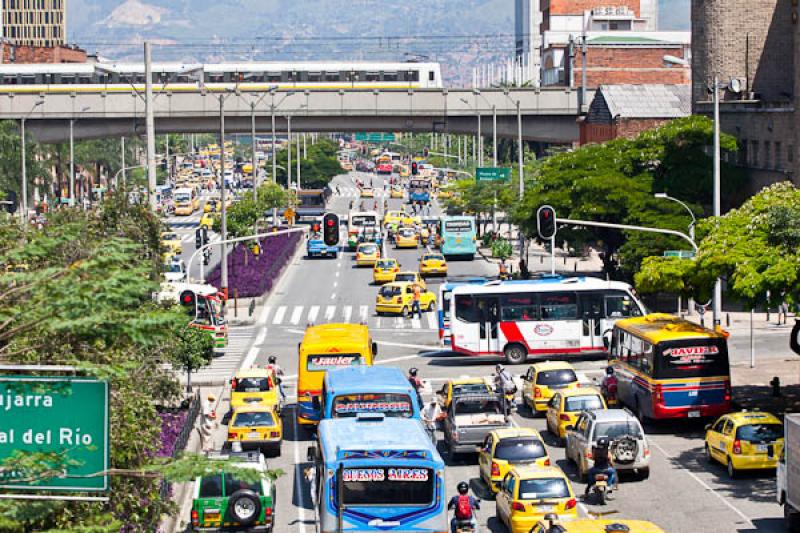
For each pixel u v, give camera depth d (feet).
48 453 99.30
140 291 104.12
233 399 275.39
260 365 357.41
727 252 277.64
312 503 217.36
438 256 551.18
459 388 258.37
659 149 478.18
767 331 393.50
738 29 548.31
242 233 574.97
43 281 102.12
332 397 211.82
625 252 444.55
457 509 183.62
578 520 159.63
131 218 297.74
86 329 99.76
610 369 295.28
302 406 264.31
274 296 506.89
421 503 158.81
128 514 154.61
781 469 196.13
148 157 299.58
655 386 264.52
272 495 195.83
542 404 284.41
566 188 485.56
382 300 454.40
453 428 240.73
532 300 352.90
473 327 352.90
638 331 277.64
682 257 311.27
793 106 444.14
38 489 102.06
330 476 159.02
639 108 609.01
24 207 595.88
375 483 158.61
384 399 212.43
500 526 199.21
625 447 219.61
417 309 450.71
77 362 101.55
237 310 463.01
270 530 190.39
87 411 101.76
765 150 467.11
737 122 495.41
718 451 232.32
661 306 444.96
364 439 163.02
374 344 285.23
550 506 187.11
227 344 398.01
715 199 356.59
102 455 101.86
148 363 199.93
